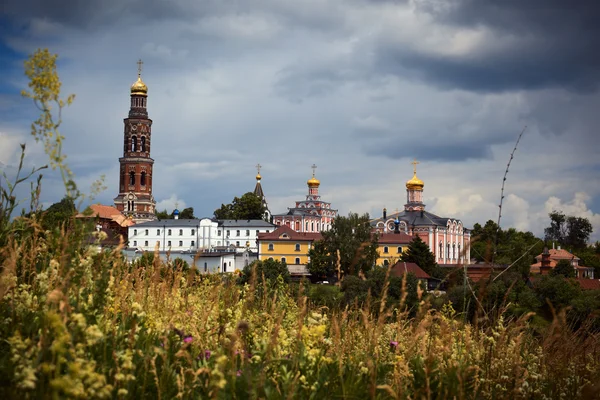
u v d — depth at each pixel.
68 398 3.96
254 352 6.14
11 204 6.66
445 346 6.47
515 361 6.57
